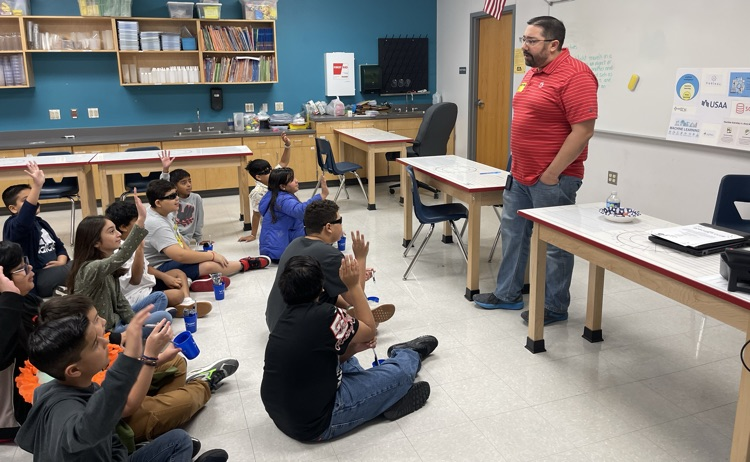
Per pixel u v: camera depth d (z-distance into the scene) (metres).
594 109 2.88
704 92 4.08
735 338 3.09
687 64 4.18
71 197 5.29
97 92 6.86
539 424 2.34
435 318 3.38
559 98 2.93
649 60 4.51
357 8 7.71
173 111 7.19
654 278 2.13
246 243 5.00
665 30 4.34
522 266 3.42
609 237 2.43
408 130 7.71
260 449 2.21
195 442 2.10
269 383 2.09
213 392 2.60
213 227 5.57
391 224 5.52
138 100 7.03
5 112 6.60
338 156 7.41
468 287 3.65
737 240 2.24
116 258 2.54
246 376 2.75
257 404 2.52
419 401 2.44
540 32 2.92
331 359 2.10
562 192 3.12
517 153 3.16
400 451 2.18
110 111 6.96
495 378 2.70
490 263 4.38
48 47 6.43
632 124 4.76
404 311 3.48
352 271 2.27
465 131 7.76
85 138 6.67
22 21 6.21
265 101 7.55
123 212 3.14
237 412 2.46
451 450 2.18
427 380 2.69
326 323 2.06
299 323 2.05
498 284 3.51
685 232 2.36
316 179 7.42
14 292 2.07
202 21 6.91
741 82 3.80
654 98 4.51
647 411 2.42
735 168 3.93
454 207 4.20
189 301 3.36
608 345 3.02
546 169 3.06
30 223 3.27
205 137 6.77
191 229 4.69
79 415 1.41
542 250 2.80
